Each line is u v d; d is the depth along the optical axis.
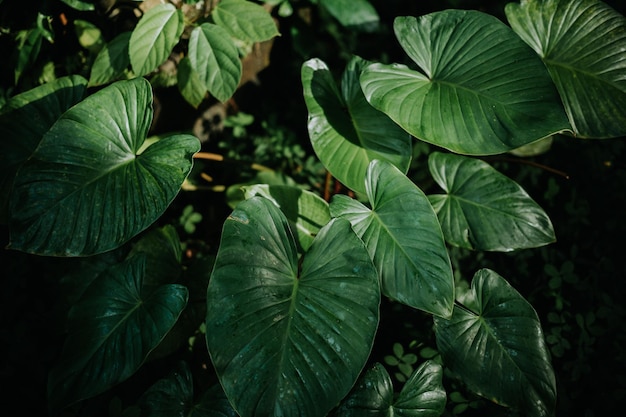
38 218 1.39
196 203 2.63
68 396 1.41
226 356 1.29
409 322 2.19
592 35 1.85
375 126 1.84
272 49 2.98
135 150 1.56
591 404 2.03
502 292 1.66
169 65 2.30
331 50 3.22
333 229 1.48
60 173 1.44
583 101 1.79
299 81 3.15
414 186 1.56
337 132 1.81
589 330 2.08
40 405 1.86
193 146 1.52
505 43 1.63
